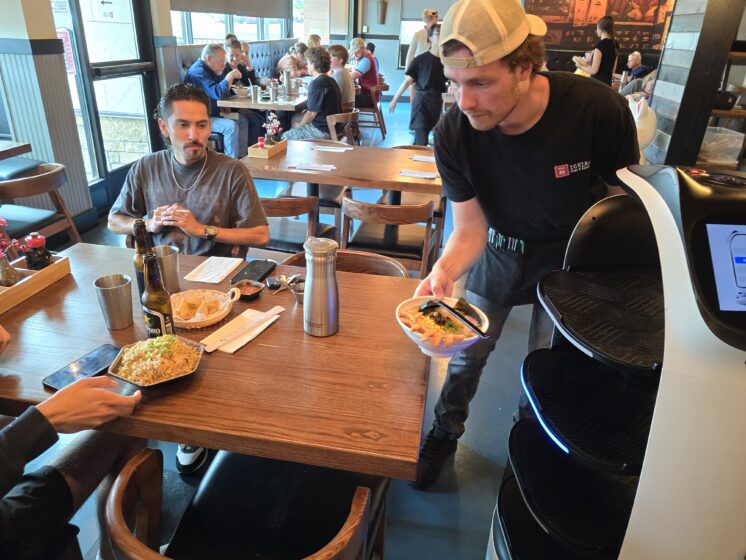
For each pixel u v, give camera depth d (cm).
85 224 396
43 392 101
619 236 107
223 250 200
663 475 76
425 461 180
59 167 287
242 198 195
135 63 480
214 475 118
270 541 103
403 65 1073
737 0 236
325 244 118
